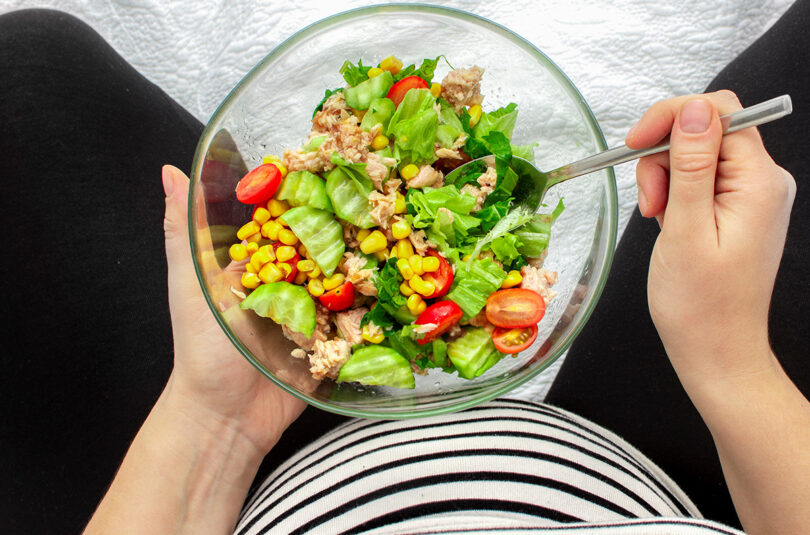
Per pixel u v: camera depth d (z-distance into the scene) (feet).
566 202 1.61
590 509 1.56
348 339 1.54
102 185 1.93
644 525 1.30
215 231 1.58
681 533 1.28
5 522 1.98
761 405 1.45
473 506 1.55
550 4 2.05
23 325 1.94
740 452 1.48
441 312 1.49
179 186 1.65
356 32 1.61
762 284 1.41
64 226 1.92
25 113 1.90
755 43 1.94
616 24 2.05
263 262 1.51
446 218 1.50
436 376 1.61
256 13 2.04
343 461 1.65
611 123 2.06
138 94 1.96
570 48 2.05
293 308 1.52
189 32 2.07
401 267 1.48
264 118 1.64
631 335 1.96
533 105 1.63
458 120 1.58
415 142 1.51
